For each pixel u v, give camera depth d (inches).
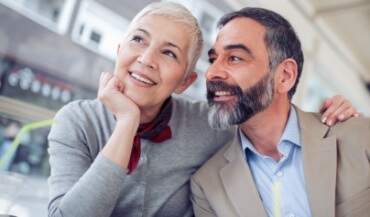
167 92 39.2
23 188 30.9
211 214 41.0
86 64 57.6
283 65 41.1
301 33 99.2
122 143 33.7
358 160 36.2
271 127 40.2
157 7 38.8
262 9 41.6
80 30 56.5
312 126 39.7
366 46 123.1
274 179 39.4
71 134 37.0
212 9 76.1
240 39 39.3
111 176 32.1
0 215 28.0
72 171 35.1
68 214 31.5
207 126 45.9
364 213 34.1
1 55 48.4
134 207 39.9
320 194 35.3
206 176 41.0
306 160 37.2
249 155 41.8
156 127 40.6
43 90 52.6
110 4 59.1
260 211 37.0
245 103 38.8
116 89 36.5
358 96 139.9
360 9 99.2
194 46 40.6
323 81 119.4
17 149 50.0
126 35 39.4
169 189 41.4
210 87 39.8
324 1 99.4
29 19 50.8
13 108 48.2
